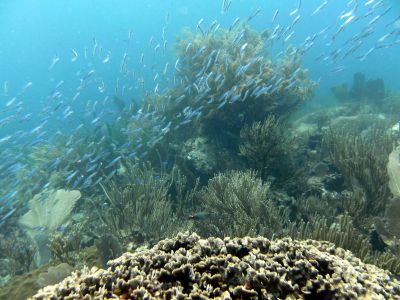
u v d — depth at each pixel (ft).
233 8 432.66
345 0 412.77
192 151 30.35
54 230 23.17
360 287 7.73
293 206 22.94
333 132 31.09
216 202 21.50
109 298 7.22
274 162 26.40
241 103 31.09
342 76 173.68
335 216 21.15
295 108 37.58
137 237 19.69
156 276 7.89
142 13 472.85
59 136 44.86
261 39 41.42
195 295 7.25
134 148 33.35
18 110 34.09
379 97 67.67
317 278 7.70
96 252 17.63
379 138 29.71
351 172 23.53
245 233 17.12
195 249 8.95
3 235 29.40
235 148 31.09
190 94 35.88
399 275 12.88
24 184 35.96
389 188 20.16
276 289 7.51
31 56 437.99
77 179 32.32
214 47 38.42
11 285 15.75
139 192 23.76
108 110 36.58
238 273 7.91
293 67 36.73
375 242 17.26
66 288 7.78
